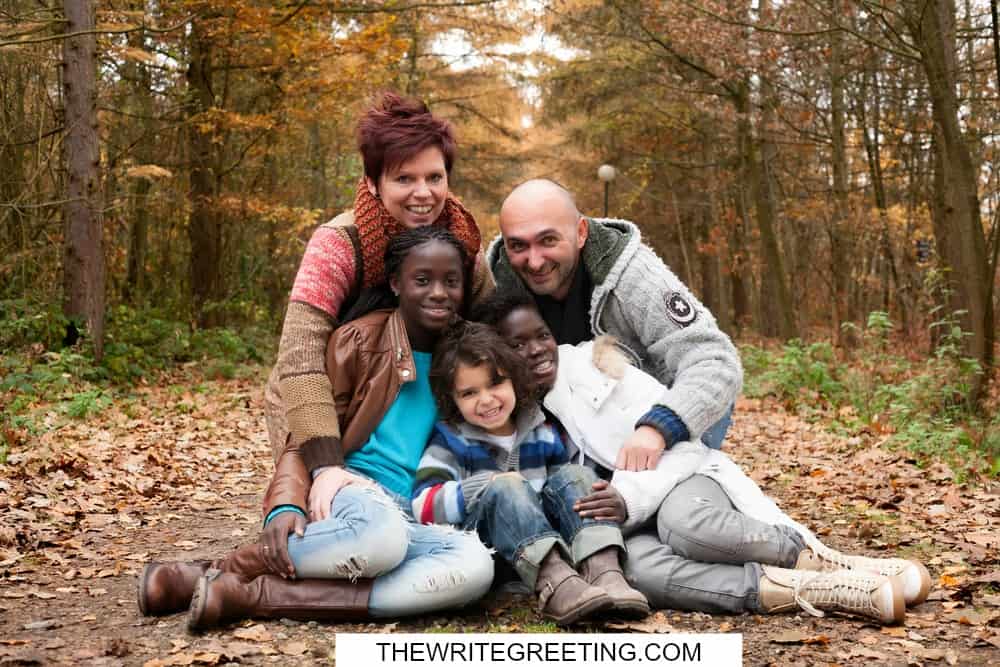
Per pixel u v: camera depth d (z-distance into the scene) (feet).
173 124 47.67
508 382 10.48
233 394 36.01
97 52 37.96
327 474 10.00
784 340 54.75
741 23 36.45
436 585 9.61
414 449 10.69
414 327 10.75
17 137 39.29
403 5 54.44
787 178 71.15
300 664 8.51
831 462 22.33
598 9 59.72
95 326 35.88
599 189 89.56
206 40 46.75
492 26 61.36
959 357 29.55
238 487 19.45
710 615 10.04
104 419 26.71
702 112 64.49
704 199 85.25
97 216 35.96
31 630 9.59
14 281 37.37
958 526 14.74
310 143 63.62
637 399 11.09
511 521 9.62
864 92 51.21
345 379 10.53
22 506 15.57
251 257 59.06
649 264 11.85
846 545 13.76
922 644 9.09
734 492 10.69
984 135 36.91
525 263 11.76
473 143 82.69
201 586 9.37
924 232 52.37
